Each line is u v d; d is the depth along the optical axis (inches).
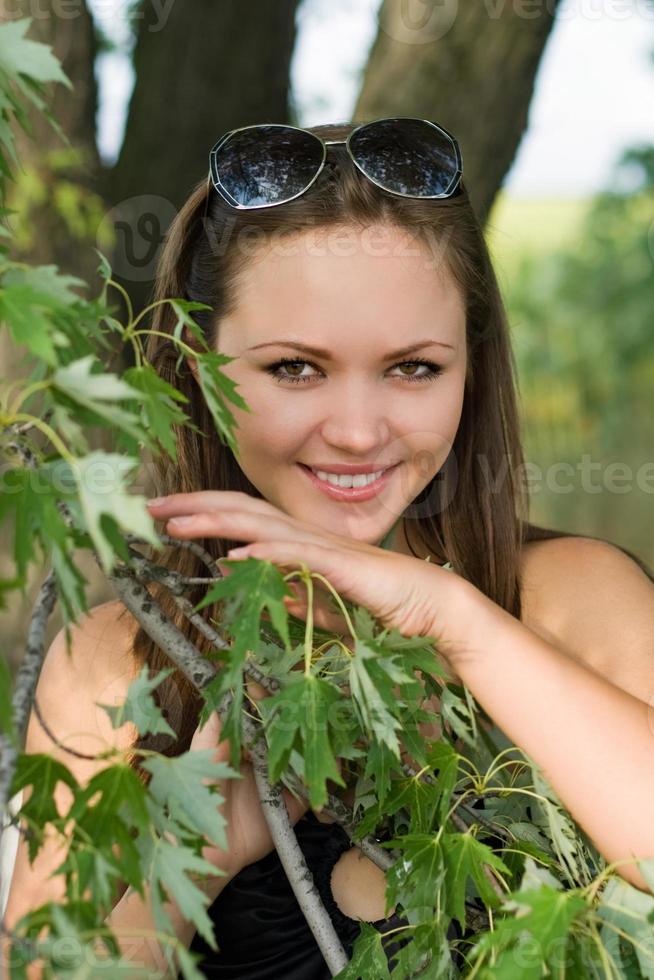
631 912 34.6
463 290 51.6
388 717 35.8
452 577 42.1
